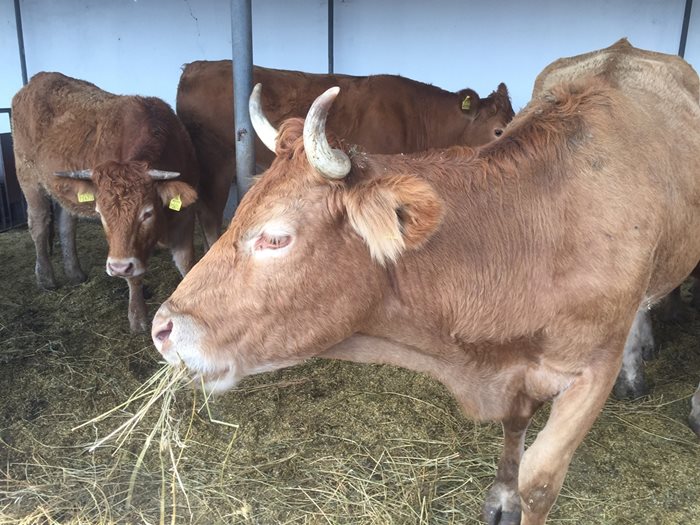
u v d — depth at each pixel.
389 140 3.65
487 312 1.34
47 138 3.23
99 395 2.35
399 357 1.44
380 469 1.93
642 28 4.38
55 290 3.32
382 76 3.73
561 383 1.41
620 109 1.50
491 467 1.93
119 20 5.25
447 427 2.14
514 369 1.42
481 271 1.33
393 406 2.27
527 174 1.36
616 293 1.33
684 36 4.26
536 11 4.50
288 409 2.26
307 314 1.24
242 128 2.70
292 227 1.19
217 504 1.79
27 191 3.33
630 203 1.37
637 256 1.36
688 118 1.71
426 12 4.68
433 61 4.80
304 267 1.21
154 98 3.35
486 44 4.66
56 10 5.32
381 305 1.31
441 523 1.72
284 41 4.98
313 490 1.84
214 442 2.07
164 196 2.63
